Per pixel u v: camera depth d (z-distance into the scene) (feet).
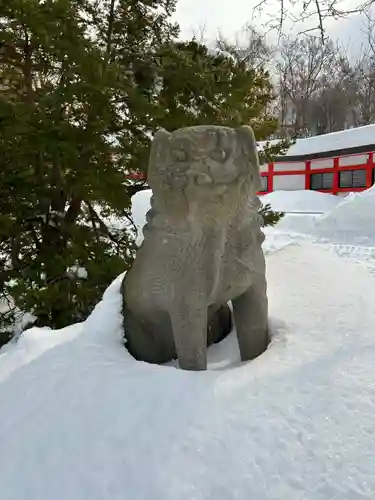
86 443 5.57
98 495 4.97
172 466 5.12
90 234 20.43
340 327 7.79
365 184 48.26
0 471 5.57
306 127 78.69
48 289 16.69
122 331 8.30
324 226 28.96
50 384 6.72
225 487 4.91
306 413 5.73
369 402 5.83
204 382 6.28
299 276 10.46
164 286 6.88
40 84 20.04
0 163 17.75
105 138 18.03
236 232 6.77
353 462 5.10
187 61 18.69
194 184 5.98
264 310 7.57
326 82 74.28
